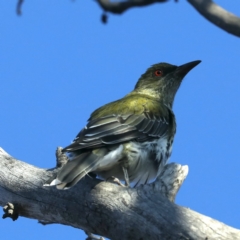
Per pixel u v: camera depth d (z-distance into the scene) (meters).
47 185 10.43
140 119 13.29
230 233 9.39
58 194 10.77
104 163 12.05
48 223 11.41
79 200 10.52
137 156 12.68
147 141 13.04
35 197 11.07
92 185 10.58
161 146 13.38
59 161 11.65
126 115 13.20
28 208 11.29
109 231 10.31
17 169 11.41
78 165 11.11
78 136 12.31
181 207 9.86
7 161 11.63
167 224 9.67
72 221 10.79
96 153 11.91
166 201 10.00
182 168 10.77
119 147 12.42
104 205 10.26
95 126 12.49
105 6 6.47
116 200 10.20
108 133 12.42
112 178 11.16
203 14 6.21
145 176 13.14
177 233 9.56
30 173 11.30
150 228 9.78
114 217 10.16
